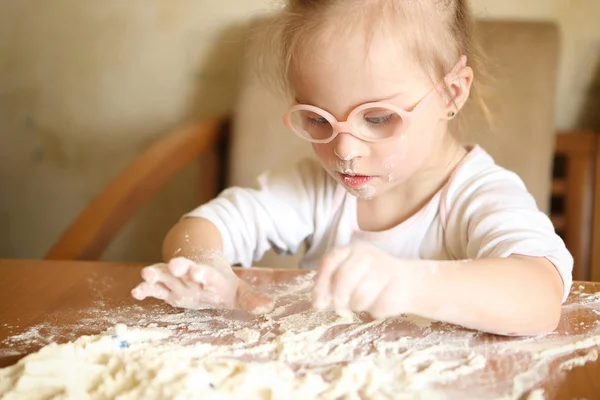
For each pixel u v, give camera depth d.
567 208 1.41
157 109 1.60
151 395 0.53
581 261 1.40
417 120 0.76
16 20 1.60
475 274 0.64
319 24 0.73
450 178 0.88
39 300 0.74
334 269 0.58
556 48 1.34
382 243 0.90
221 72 1.56
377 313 0.59
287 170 1.00
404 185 0.90
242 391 0.54
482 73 1.02
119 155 1.64
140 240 1.68
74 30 1.59
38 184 1.69
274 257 1.33
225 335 0.66
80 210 1.68
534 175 1.31
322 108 0.75
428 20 0.76
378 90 0.73
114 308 0.72
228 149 1.43
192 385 0.54
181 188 1.64
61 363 0.59
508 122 1.32
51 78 1.62
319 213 0.95
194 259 0.77
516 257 0.70
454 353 0.62
